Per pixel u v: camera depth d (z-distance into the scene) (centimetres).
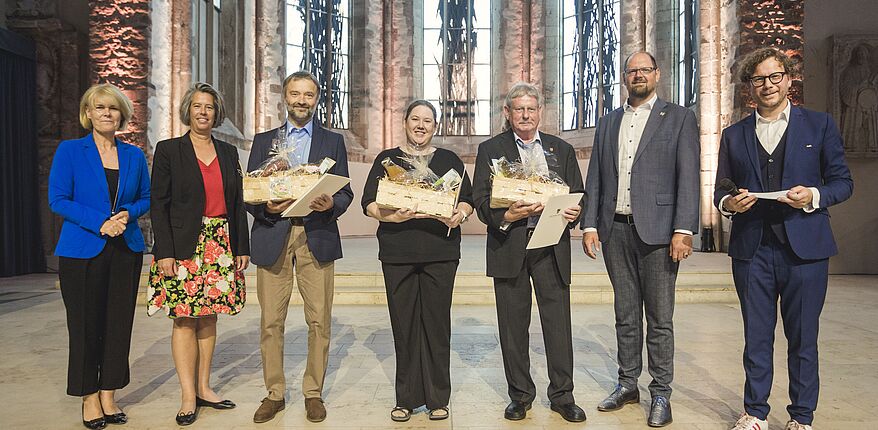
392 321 312
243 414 319
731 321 570
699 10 1046
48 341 488
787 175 273
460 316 601
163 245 298
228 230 319
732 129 295
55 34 1004
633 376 327
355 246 1138
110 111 304
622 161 321
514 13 1580
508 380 313
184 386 309
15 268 953
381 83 1576
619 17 1384
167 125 981
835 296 728
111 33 936
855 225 971
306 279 315
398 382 313
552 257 311
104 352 299
